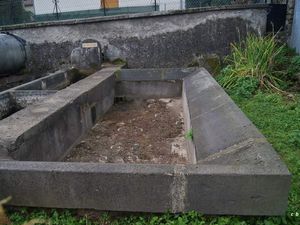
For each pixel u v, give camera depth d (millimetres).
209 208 2064
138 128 5145
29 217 2229
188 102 4582
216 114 3455
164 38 7371
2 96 4656
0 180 2221
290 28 7117
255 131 2623
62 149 3871
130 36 7473
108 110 6078
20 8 11344
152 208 2129
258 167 2037
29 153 3037
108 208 2178
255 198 1990
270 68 5535
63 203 2213
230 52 7320
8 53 6762
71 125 4137
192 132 3551
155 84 6629
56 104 3910
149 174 2053
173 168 2096
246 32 7195
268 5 7031
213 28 7199
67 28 7660
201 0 9969
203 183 2012
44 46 7879
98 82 5387
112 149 4324
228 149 2545
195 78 5879
